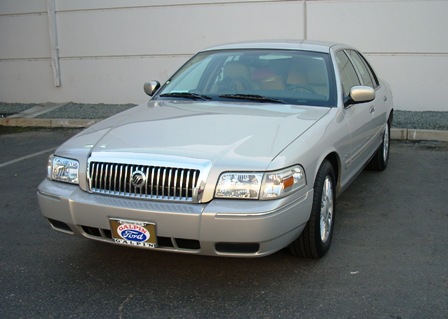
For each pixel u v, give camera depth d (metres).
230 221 3.38
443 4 9.54
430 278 3.87
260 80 4.98
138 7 11.20
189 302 3.59
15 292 3.78
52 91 12.23
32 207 5.67
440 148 7.95
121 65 11.60
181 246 3.54
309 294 3.67
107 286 3.85
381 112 6.20
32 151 8.44
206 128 4.02
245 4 10.55
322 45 5.35
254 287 3.78
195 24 10.94
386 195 5.83
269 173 3.46
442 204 5.50
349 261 4.17
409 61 9.91
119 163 3.64
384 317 3.36
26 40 12.12
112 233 3.62
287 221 3.54
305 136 3.91
